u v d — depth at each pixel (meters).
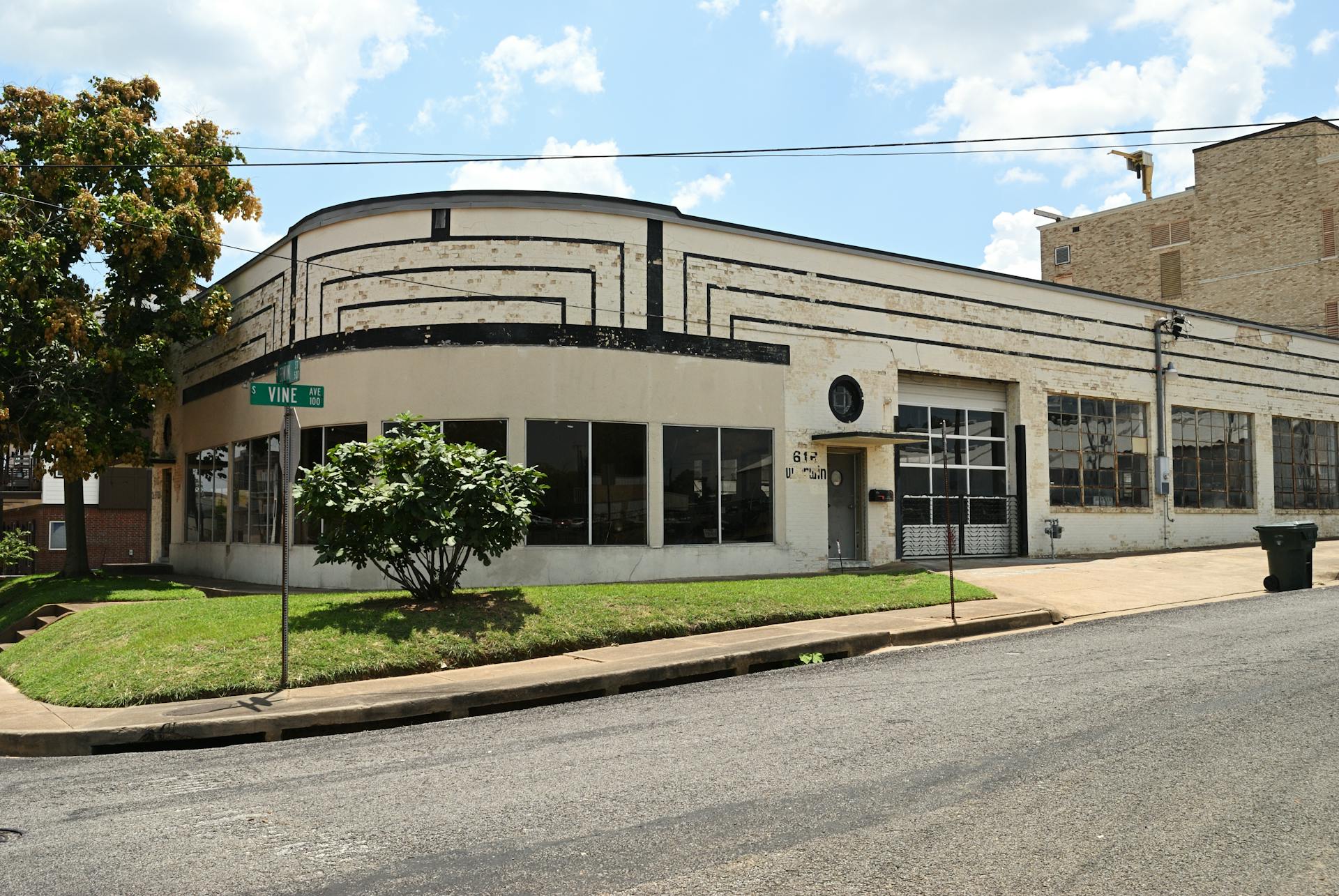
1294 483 32.50
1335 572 20.59
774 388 20.83
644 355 19.41
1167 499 28.12
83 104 22.95
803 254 21.53
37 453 22.14
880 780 6.64
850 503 22.34
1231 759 6.94
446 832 5.81
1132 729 7.85
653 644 12.86
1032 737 7.68
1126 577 19.73
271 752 8.30
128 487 38.34
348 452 13.36
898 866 5.08
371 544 13.13
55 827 6.27
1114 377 27.17
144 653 11.35
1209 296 41.31
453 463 13.38
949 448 24.22
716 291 20.36
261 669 10.73
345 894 4.89
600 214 19.36
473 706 10.11
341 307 19.75
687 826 5.80
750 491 20.42
